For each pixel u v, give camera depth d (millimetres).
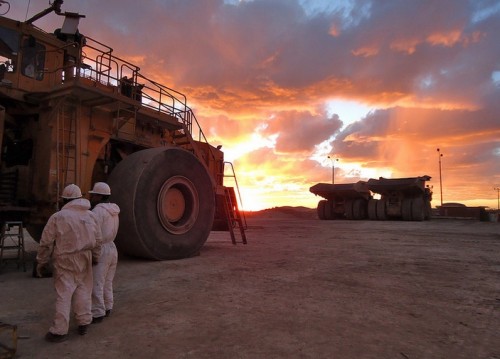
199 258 9906
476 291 6410
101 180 9898
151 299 5758
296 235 17859
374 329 4484
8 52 8430
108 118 9586
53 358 3641
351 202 35188
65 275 4121
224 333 4324
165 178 9492
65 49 9320
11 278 7203
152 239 9133
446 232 20016
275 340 4117
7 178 8297
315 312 5141
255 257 10141
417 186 30641
